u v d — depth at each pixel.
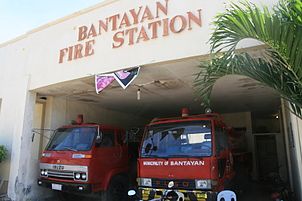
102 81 6.80
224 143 6.98
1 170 8.72
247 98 9.91
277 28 3.50
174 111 12.82
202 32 5.73
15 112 8.72
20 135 8.30
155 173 6.26
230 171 7.05
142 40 6.40
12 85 9.09
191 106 11.46
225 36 3.91
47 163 7.80
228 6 5.58
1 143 8.90
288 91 3.95
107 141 8.07
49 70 8.05
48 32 8.32
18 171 8.10
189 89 8.66
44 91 8.70
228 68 4.22
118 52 6.71
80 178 7.12
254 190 10.55
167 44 6.06
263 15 3.59
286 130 9.27
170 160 6.16
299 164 6.07
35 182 8.66
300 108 4.13
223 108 12.06
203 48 5.66
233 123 13.42
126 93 9.20
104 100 10.29
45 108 9.46
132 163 8.89
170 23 6.11
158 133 6.87
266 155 13.16
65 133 8.21
